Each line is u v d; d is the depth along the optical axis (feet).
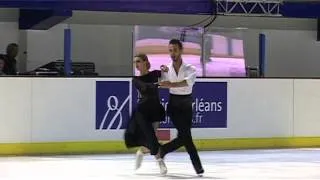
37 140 89.20
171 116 66.54
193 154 67.56
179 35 108.27
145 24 140.36
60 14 110.42
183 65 65.41
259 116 99.91
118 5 107.45
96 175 70.03
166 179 67.26
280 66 150.20
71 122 90.68
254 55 147.13
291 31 150.51
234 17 144.36
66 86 90.33
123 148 93.09
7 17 130.21
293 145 101.65
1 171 72.90
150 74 68.18
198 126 96.73
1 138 87.71
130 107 93.56
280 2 118.01
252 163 81.56
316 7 122.93
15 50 107.76
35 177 68.44
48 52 134.31
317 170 75.51
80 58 136.67
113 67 139.23
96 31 137.69
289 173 72.95
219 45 110.11
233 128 98.63
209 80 97.35
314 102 102.73
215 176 69.97
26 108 88.63
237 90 98.89
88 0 105.29
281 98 100.99
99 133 92.07
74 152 90.84
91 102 91.66
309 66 152.66
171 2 111.55
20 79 88.38
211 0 114.42
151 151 68.39
